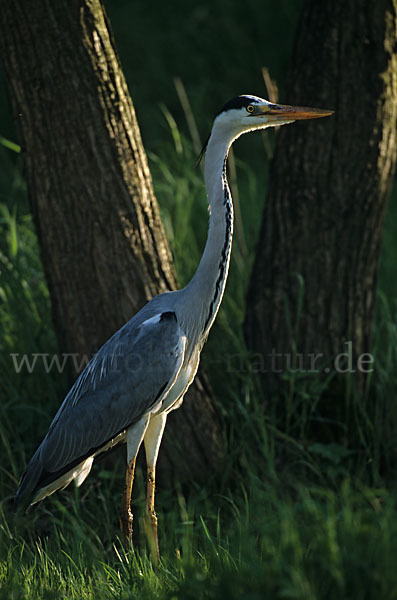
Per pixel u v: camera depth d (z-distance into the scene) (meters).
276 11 20.95
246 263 12.70
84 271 9.88
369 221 10.73
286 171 10.91
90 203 9.62
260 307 11.27
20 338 11.78
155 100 20.09
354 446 10.78
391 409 11.02
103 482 10.60
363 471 10.41
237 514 9.12
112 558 9.05
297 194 10.82
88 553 8.77
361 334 11.11
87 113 9.37
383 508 8.95
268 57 20.48
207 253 9.11
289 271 10.99
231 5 21.33
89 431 9.12
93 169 9.53
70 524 9.76
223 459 10.53
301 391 10.83
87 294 9.98
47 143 9.48
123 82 9.69
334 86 10.42
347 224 10.71
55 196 9.65
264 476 10.39
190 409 10.30
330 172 10.61
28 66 9.25
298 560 6.03
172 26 21.59
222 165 9.05
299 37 10.89
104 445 9.27
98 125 9.42
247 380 11.02
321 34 10.48
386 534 5.93
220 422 10.68
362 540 6.11
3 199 17.17
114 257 9.78
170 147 16.64
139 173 9.84
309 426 10.86
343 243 10.77
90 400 9.16
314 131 10.56
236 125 8.92
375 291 11.18
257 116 8.84
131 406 9.02
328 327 10.96
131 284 9.91
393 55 10.31
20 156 9.83
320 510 7.28
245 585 6.04
